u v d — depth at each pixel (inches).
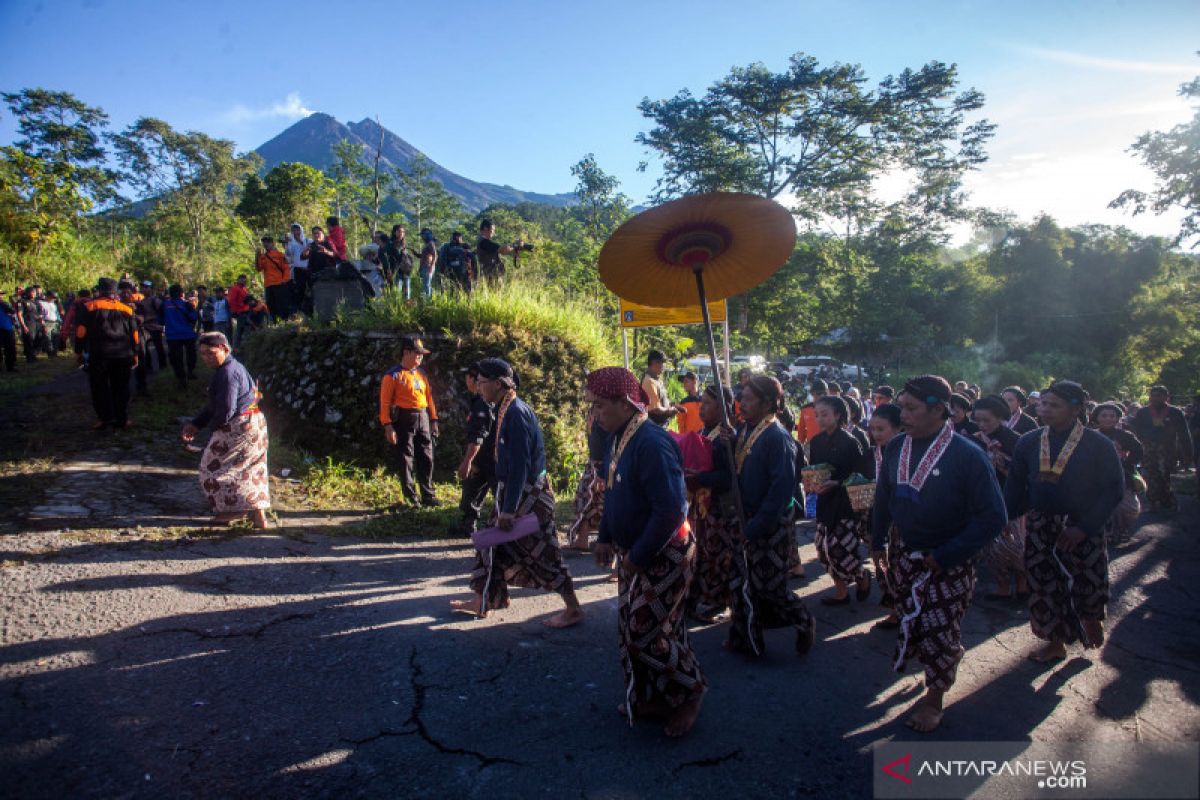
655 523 114.7
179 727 118.2
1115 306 1593.3
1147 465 371.6
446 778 108.3
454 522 254.1
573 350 382.9
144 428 328.8
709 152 1305.4
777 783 110.1
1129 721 132.5
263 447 236.1
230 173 2054.6
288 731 119.1
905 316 1496.1
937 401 130.0
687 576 122.0
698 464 170.4
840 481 202.5
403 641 158.4
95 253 895.7
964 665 160.2
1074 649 171.0
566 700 135.4
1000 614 199.0
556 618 174.6
